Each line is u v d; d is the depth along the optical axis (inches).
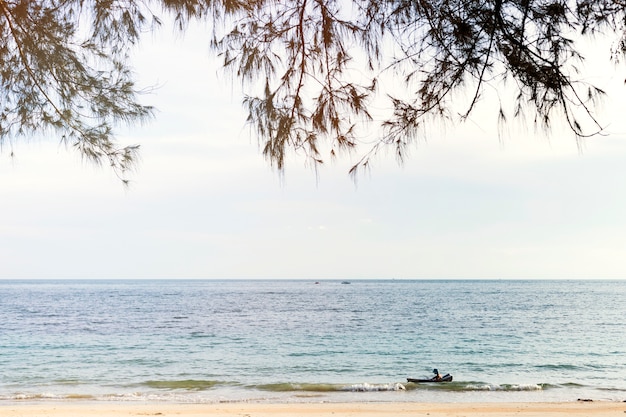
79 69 180.1
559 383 900.0
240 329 1915.6
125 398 755.4
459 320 2298.2
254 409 638.5
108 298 4562.0
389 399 749.3
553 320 2301.9
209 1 163.3
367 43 156.6
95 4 172.7
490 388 839.1
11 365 1119.6
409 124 155.8
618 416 577.3
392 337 1657.2
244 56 162.6
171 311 2898.6
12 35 175.8
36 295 5305.1
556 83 140.9
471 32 144.0
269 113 163.9
